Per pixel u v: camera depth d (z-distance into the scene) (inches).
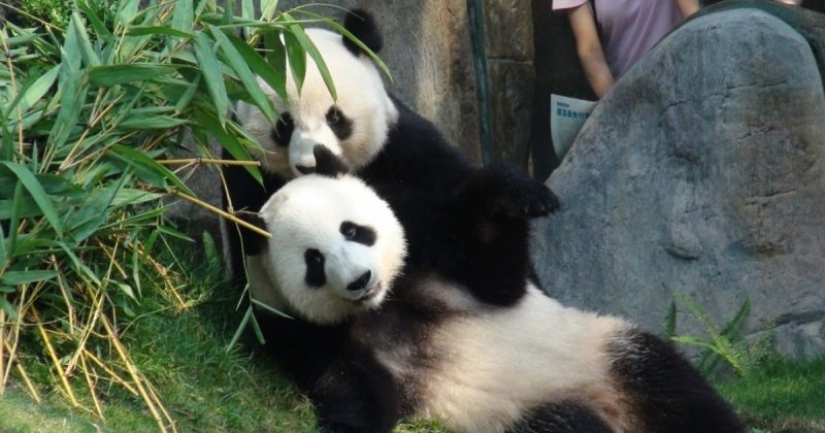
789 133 353.4
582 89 454.6
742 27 356.5
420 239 263.1
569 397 251.9
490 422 249.1
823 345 345.7
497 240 263.9
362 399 241.6
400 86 392.8
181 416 223.0
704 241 360.5
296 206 245.4
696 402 256.2
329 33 295.7
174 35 230.4
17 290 219.9
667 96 368.8
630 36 431.5
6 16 304.7
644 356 260.7
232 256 272.2
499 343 257.1
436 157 295.7
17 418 194.9
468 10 418.6
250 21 246.1
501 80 434.6
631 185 376.5
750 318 353.1
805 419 299.4
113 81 225.5
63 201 221.6
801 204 354.9
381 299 246.8
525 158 447.5
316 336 250.4
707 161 360.2
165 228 236.7
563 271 384.5
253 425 230.4
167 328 243.3
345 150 277.1
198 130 249.4
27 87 227.1
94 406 213.9
